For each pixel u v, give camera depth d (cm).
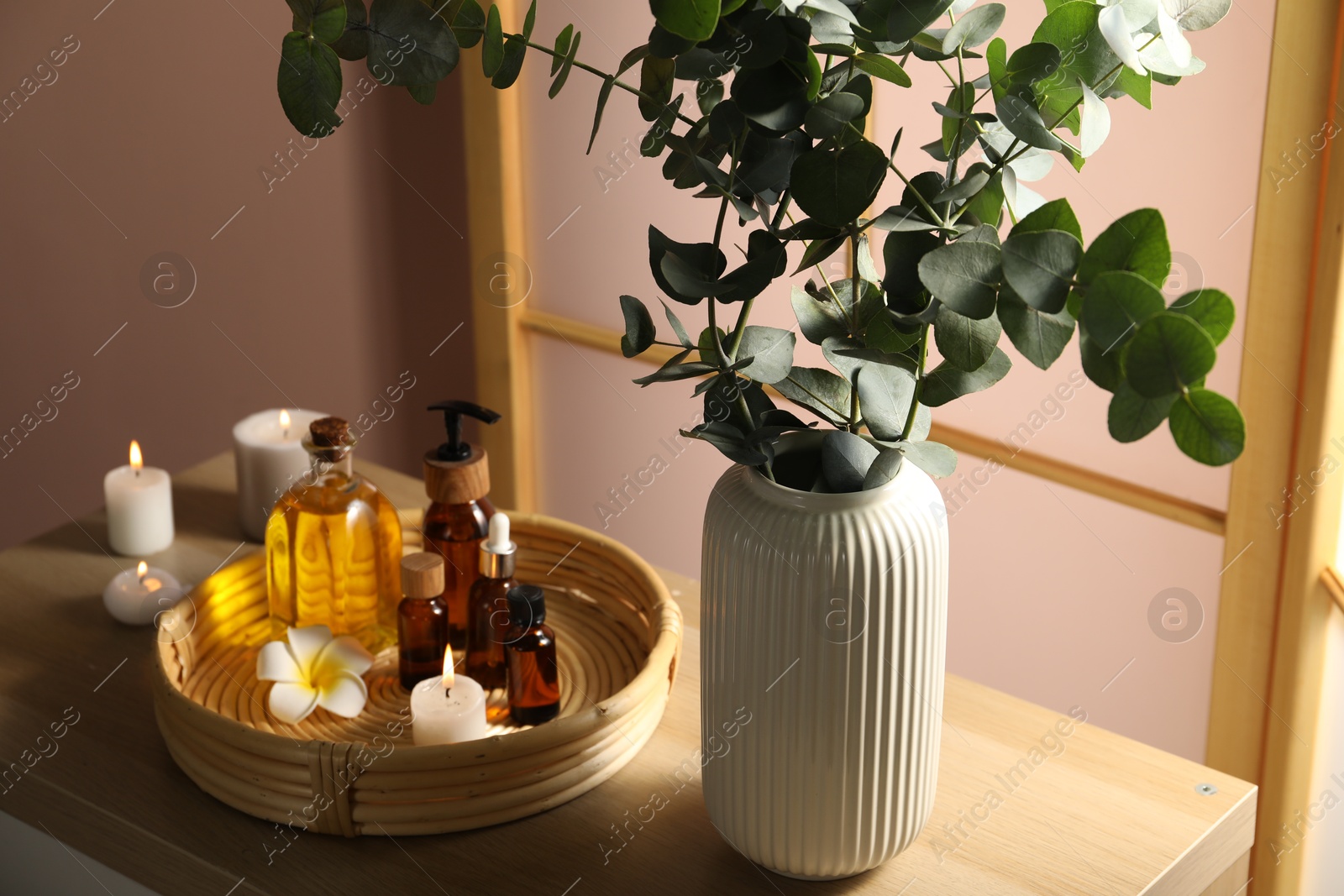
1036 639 150
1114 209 128
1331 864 125
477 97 174
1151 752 94
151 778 91
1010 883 81
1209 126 120
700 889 81
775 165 70
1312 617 123
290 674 96
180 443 192
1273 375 120
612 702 87
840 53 67
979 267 60
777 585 72
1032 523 146
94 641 108
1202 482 130
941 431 150
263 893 80
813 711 74
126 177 175
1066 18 65
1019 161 72
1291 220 114
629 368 176
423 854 84
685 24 59
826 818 77
